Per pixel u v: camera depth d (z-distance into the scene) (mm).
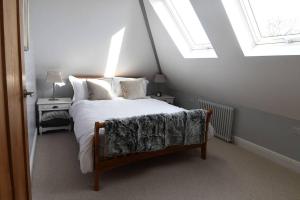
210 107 4109
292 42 2299
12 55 1201
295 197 2273
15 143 1240
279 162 3057
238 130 3682
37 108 3877
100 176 2549
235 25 2441
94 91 3852
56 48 3760
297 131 2848
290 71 2324
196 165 2891
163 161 2979
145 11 3748
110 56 4207
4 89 1040
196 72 3820
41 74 4012
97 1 3396
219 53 2953
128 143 2369
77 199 2121
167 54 4160
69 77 4086
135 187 2354
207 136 3039
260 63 2553
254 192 2338
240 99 3424
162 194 2248
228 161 3041
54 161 2832
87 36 3770
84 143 2279
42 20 3373
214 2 2357
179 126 2697
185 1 3146
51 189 2252
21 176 1397
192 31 3549
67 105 3898
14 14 1271
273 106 2967
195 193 2285
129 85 4176
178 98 5148
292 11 2211
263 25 2486
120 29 3887
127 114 3012
